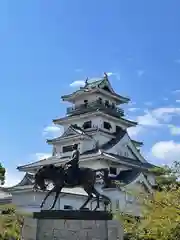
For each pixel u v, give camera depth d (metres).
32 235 16.70
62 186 17.19
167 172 25.08
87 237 16.31
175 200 22.89
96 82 69.50
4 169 47.56
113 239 16.38
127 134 65.00
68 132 63.06
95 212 16.70
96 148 60.31
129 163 59.19
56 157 61.28
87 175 17.31
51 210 16.94
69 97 69.81
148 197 24.52
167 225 21.80
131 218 25.20
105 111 64.31
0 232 27.39
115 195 48.91
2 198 52.81
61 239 16.41
